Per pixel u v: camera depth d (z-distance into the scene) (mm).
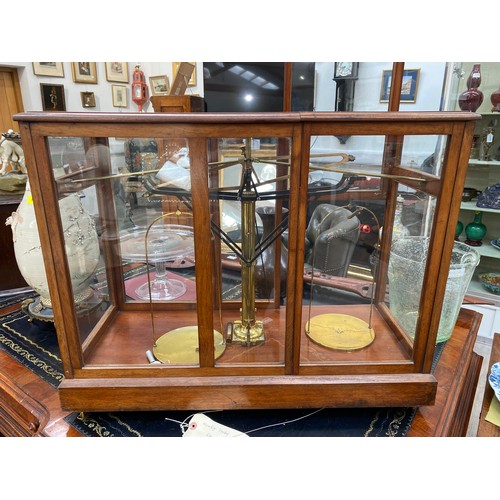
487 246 2156
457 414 778
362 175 632
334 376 665
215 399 655
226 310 739
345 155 597
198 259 618
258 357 681
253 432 669
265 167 621
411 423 693
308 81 1683
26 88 2957
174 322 801
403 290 739
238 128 550
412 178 650
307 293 678
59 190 603
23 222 826
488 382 880
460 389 795
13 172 1645
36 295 1190
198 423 646
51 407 723
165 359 683
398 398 668
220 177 612
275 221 671
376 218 710
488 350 1977
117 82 3520
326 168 591
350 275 739
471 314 1101
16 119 538
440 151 587
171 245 737
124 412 712
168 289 821
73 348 650
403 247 753
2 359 861
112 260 809
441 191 587
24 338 939
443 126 555
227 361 672
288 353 654
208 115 542
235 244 703
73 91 3219
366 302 781
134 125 549
